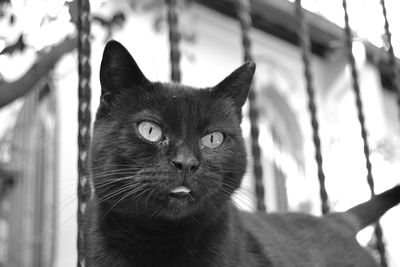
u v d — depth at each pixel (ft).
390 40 1.91
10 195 4.20
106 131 1.40
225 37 4.89
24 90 2.30
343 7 1.85
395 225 4.21
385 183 4.22
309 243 1.73
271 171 5.03
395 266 4.15
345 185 4.34
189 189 1.33
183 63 4.53
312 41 5.33
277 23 5.03
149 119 1.38
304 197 4.96
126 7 3.84
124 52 1.42
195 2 4.63
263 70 5.08
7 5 2.27
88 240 1.39
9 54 2.31
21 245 4.10
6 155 4.15
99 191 1.38
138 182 1.33
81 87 1.32
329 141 4.96
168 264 1.39
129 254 1.38
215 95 1.48
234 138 1.48
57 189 3.73
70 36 2.28
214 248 1.41
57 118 3.78
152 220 1.36
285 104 5.20
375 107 5.49
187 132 1.39
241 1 1.67
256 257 1.52
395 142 5.15
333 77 5.49
